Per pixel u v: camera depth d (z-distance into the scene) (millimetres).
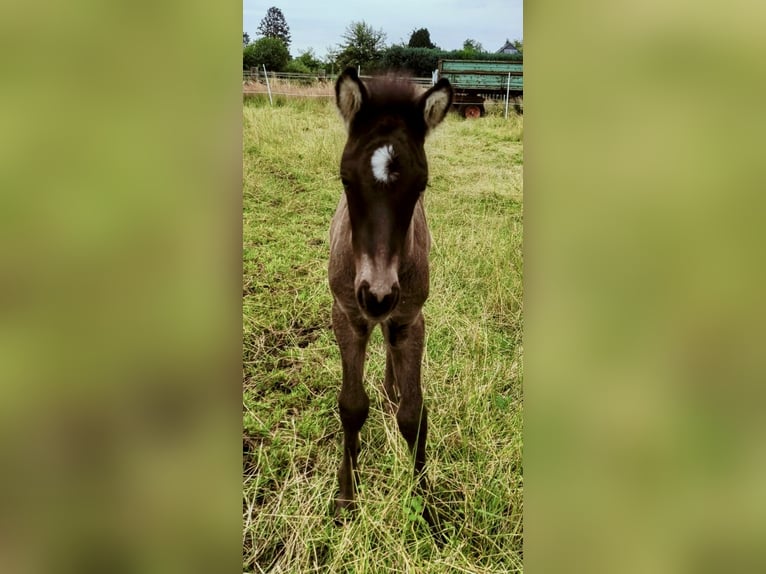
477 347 3410
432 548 2369
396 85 2205
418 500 2541
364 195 2090
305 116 6082
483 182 5188
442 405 3088
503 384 3176
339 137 6023
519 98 5582
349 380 2645
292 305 4020
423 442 2725
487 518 2514
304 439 3006
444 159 5602
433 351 3457
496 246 4164
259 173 5836
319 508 2637
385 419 2980
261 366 3523
